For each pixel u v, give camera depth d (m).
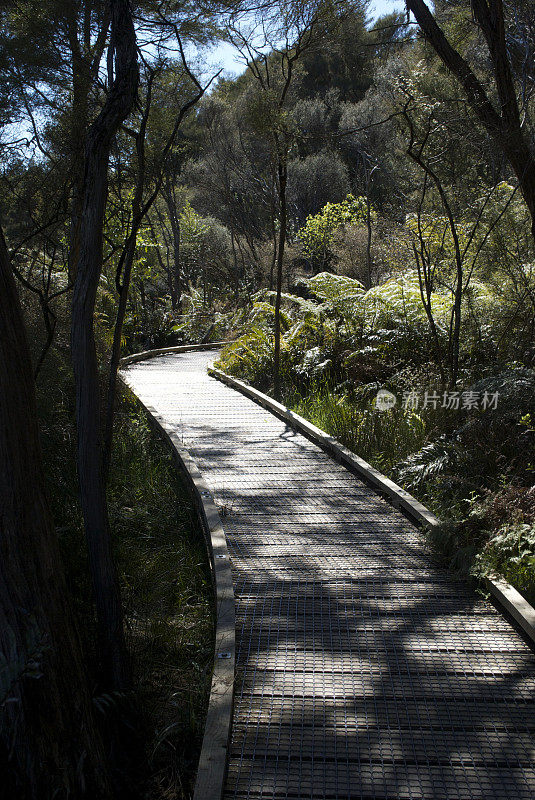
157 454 7.68
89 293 3.52
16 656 2.36
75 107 5.20
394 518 5.54
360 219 20.69
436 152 7.81
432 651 3.55
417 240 9.58
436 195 10.26
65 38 5.03
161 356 17.05
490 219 8.49
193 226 24.41
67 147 5.43
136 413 9.09
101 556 3.55
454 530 4.80
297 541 5.05
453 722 2.98
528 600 4.06
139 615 4.54
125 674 3.52
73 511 5.64
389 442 7.35
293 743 2.85
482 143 7.47
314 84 28.97
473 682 3.28
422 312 10.25
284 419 9.40
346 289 11.59
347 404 9.02
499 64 7.18
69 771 2.44
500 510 4.88
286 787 2.60
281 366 11.85
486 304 9.30
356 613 3.95
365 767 2.71
